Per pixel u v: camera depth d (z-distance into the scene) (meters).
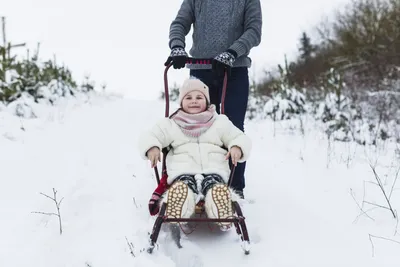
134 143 5.74
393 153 5.62
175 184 2.82
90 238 2.90
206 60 3.32
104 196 3.67
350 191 3.93
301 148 5.92
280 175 4.54
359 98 9.18
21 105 6.92
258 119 9.46
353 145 6.15
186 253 2.76
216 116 3.39
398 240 2.92
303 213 3.43
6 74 7.59
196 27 3.70
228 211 2.81
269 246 2.86
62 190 3.69
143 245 2.80
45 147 5.05
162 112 8.80
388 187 4.00
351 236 3.00
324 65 16.19
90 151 5.07
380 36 13.12
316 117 8.09
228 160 3.37
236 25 3.62
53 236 2.91
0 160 4.32
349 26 15.41
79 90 11.59
